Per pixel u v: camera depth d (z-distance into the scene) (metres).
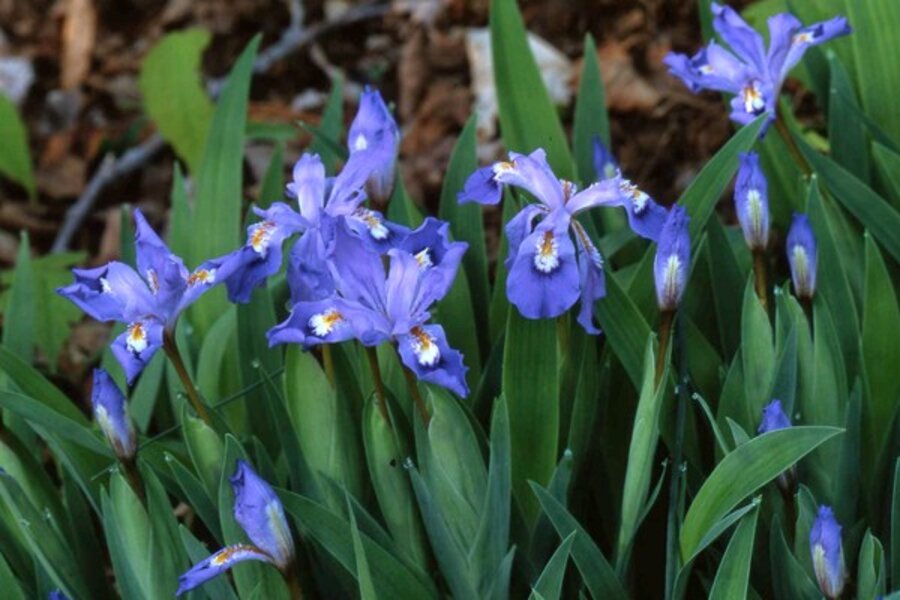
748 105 0.93
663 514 0.91
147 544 0.85
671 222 0.81
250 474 0.81
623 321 0.87
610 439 0.91
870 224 0.93
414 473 0.84
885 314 0.90
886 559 0.90
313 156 0.85
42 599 0.90
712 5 0.93
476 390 0.93
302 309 0.81
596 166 0.98
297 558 0.88
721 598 0.81
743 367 0.88
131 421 0.85
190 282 0.84
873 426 0.91
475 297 0.96
